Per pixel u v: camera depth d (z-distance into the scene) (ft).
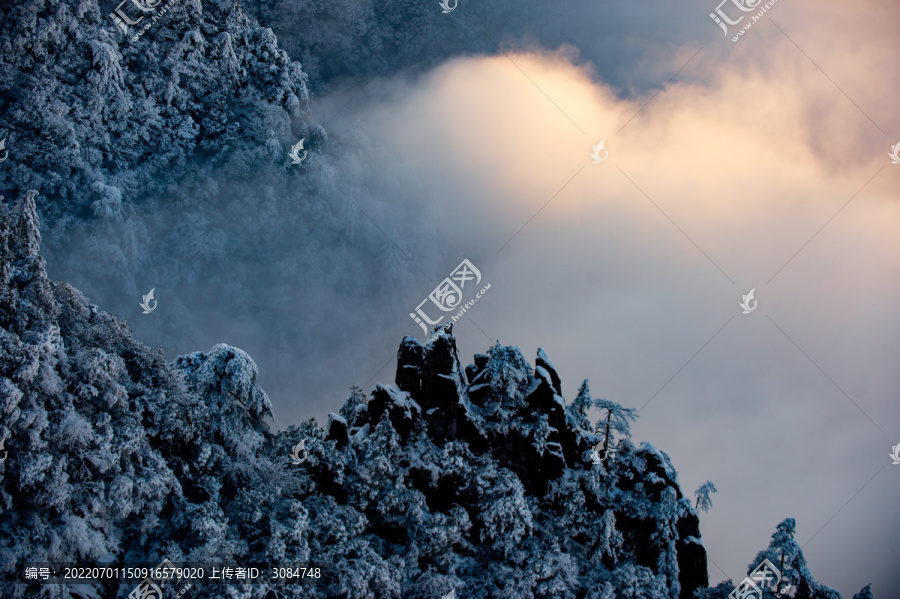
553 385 172.14
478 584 153.89
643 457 171.22
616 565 161.17
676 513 163.63
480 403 166.81
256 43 432.25
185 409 147.13
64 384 132.16
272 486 145.18
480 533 158.10
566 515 162.20
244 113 418.72
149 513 136.56
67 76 363.97
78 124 366.84
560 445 165.58
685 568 164.66
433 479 158.61
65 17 360.07
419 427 162.09
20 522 123.95
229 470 149.48
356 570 142.41
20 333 132.26
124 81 382.63
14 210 142.20
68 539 124.88
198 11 401.08
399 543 155.22
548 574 153.58
